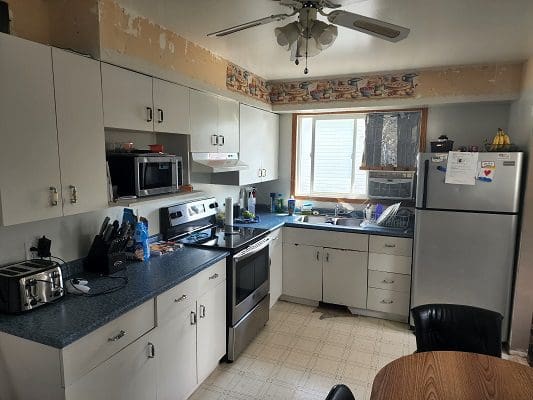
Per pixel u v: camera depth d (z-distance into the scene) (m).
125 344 1.70
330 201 4.04
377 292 3.37
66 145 1.68
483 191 2.81
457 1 1.82
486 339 1.83
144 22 2.09
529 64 2.75
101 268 2.09
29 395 1.50
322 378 2.54
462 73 3.08
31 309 1.60
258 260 3.02
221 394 2.36
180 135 2.60
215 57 2.82
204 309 2.32
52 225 1.97
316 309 3.62
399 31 1.57
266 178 3.89
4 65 1.41
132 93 2.04
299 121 4.12
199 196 3.23
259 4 1.92
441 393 1.37
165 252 2.50
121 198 2.04
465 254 2.92
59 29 1.88
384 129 3.66
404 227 3.40
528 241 2.72
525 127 2.78
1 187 1.43
